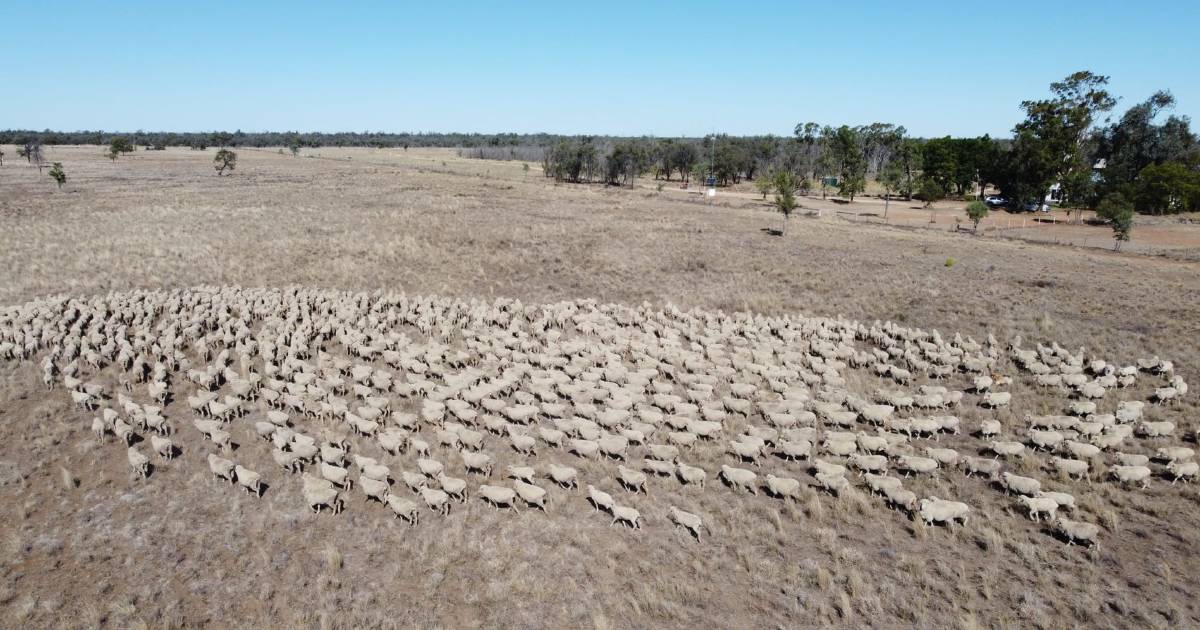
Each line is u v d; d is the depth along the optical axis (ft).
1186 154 374.02
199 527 61.11
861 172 414.21
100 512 63.10
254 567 55.77
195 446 75.66
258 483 66.69
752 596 52.47
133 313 118.01
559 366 100.53
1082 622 49.49
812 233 229.86
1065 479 69.26
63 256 163.32
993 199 363.35
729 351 110.73
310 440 72.90
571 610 50.78
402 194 305.12
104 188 304.91
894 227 260.01
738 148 542.16
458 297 143.84
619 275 165.68
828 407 84.43
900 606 51.08
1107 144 403.34
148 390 89.81
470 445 75.72
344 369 97.71
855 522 62.23
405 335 112.27
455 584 53.72
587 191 355.97
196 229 202.69
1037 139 325.83
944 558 56.95
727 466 68.95
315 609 50.85
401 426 81.05
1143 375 99.55
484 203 284.61
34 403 85.61
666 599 52.08
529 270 168.86
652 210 281.74
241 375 95.96
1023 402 90.02
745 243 206.28
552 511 63.46
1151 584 53.42
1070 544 58.54
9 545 57.88
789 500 64.69
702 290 151.74
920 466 69.72
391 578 54.34
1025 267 173.47
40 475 69.21
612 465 73.26
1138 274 165.27
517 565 55.72
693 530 60.29
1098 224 281.54
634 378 93.40
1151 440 78.43
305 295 132.26
